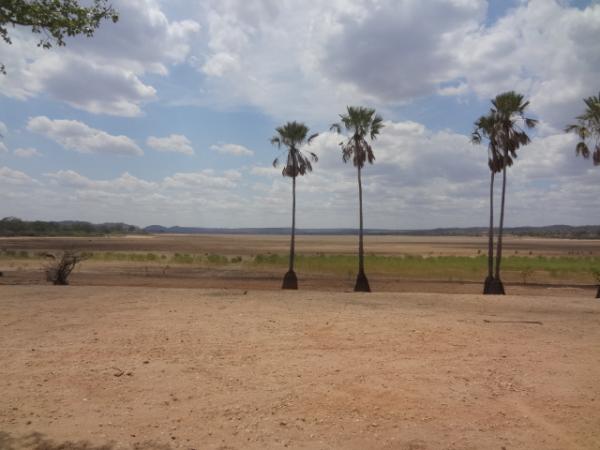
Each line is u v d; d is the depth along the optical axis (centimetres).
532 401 602
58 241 11019
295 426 522
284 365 761
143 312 1280
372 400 602
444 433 505
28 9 514
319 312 1315
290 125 2780
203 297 1641
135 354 823
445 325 1122
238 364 765
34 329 1038
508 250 8962
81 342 911
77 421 532
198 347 877
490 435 502
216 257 4841
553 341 954
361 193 2641
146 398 607
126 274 3484
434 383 670
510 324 1152
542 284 3097
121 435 497
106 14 569
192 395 618
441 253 7456
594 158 2227
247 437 494
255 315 1245
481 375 710
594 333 1043
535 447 474
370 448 471
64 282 2628
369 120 2639
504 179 2519
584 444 482
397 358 809
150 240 14150
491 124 2508
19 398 604
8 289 1820
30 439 485
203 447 470
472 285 3039
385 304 1524
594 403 596
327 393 627
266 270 3906
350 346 896
